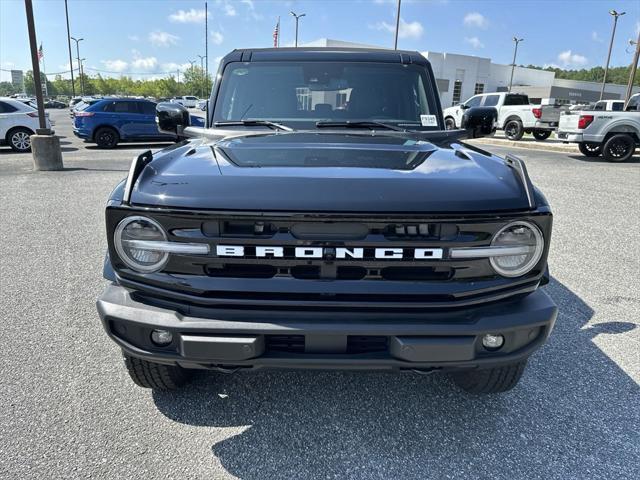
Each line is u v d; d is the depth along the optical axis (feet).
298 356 6.64
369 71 11.40
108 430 8.06
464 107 71.77
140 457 7.48
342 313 6.62
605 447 7.81
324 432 8.13
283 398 9.00
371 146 8.66
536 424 8.35
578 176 35.09
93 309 12.55
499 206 6.54
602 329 11.77
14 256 16.58
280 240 6.44
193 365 6.86
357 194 6.43
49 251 17.15
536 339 7.01
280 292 6.56
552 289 14.23
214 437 7.97
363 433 8.11
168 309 6.76
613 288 14.32
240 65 11.53
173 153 8.22
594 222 21.88
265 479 7.13
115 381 9.45
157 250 6.58
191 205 6.40
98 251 17.16
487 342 6.89
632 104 49.42
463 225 6.46
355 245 6.44
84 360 10.16
